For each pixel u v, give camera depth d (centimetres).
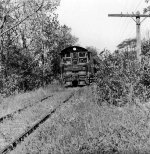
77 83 2653
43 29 2391
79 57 2573
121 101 1026
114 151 556
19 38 2266
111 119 766
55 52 2727
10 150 606
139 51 1524
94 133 647
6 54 2081
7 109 1192
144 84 1081
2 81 1848
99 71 1173
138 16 1598
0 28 2053
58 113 996
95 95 1236
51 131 718
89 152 552
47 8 2172
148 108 864
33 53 2339
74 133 671
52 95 1712
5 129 827
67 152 558
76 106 1104
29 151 588
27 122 905
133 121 720
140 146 555
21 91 2017
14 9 2058
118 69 1108
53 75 2898
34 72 2308
